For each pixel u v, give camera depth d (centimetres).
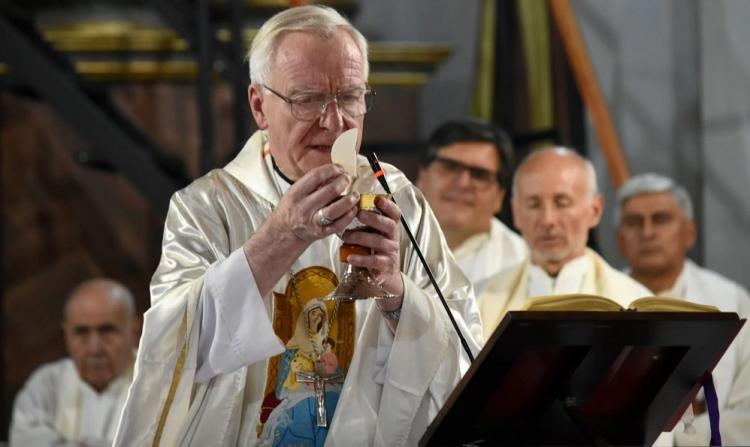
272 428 965
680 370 859
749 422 1612
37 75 1745
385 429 961
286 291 988
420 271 1012
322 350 983
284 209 880
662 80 2198
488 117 2041
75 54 2050
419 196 1040
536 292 1631
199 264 962
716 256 2155
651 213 1794
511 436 859
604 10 2212
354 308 998
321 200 861
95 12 2100
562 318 792
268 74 953
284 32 952
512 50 2078
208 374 934
